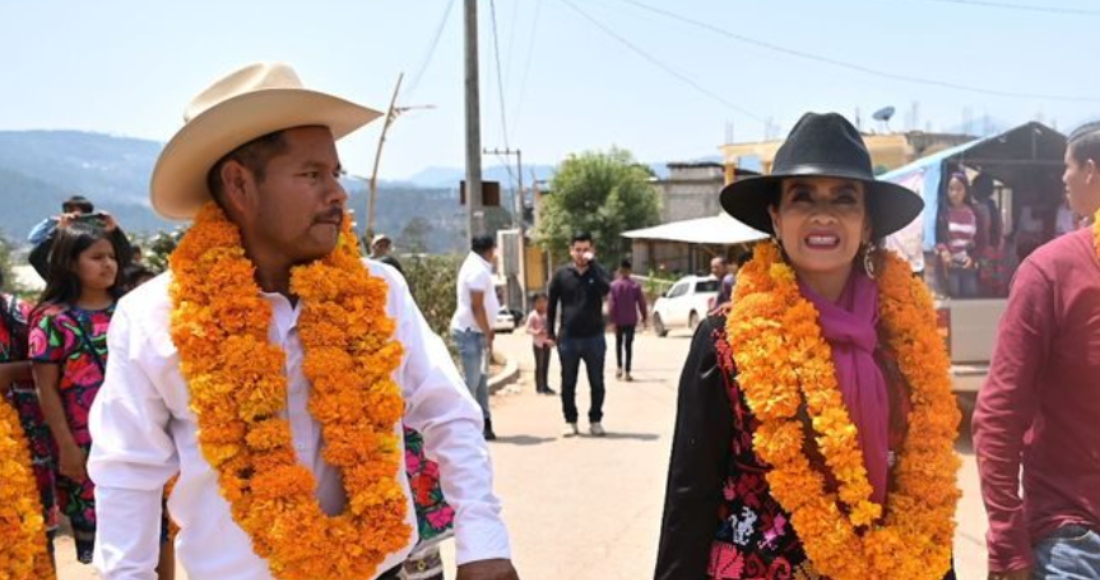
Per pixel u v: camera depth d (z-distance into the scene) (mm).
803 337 2311
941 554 2287
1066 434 2576
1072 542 2518
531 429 9266
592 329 8734
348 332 2203
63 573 5039
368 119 2291
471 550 2158
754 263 2512
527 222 49969
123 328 2137
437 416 2352
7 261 15477
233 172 2164
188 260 2150
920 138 32344
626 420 9719
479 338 8672
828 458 2244
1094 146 2879
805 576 2297
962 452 7316
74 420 3900
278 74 2143
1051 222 9844
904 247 8969
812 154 2340
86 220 4043
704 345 2398
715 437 2363
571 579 4750
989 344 8344
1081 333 2518
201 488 2139
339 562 2078
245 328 2121
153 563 2131
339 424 2137
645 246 38062
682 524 2357
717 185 40250
